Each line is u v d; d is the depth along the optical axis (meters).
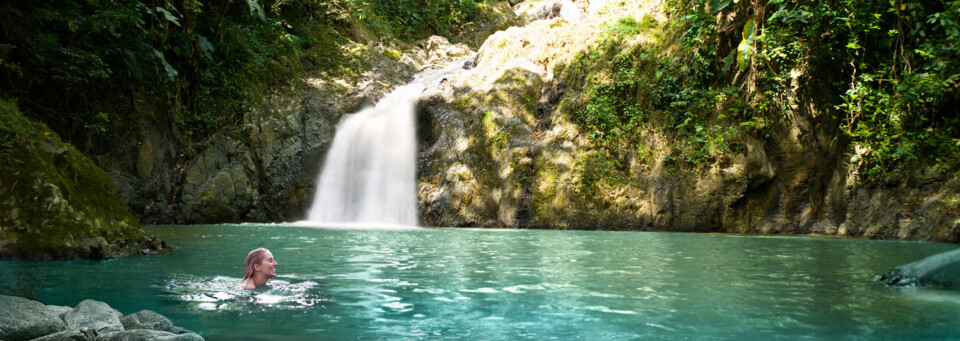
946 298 4.03
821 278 5.02
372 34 20.77
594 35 14.84
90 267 5.78
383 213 14.49
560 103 14.02
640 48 13.94
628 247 7.97
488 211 13.40
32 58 12.20
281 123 15.79
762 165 11.84
